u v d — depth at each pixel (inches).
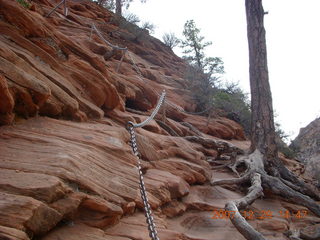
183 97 602.9
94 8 734.5
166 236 155.8
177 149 289.4
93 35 480.7
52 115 178.5
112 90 239.8
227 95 716.0
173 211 204.7
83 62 224.7
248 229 194.4
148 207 101.0
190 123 528.7
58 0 605.9
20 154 120.7
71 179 116.2
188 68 746.8
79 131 172.2
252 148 406.9
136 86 372.8
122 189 144.4
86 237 111.3
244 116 721.0
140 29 768.9
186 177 254.4
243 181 330.0
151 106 395.5
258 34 438.9
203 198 259.6
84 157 138.3
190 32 1015.0
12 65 142.4
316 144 866.8
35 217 92.3
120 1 856.9
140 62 627.8
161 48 862.5
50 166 116.3
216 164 407.8
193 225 209.0
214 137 528.1
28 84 148.9
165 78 647.1
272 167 381.4
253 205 290.4
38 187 99.4
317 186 486.0
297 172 549.6
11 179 100.7
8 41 175.3
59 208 105.1
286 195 310.7
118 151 170.2
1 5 182.2
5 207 85.7
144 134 265.1
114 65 440.8
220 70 922.7
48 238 101.0
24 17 191.2
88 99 227.5
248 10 457.1
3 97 131.6
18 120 150.8
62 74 207.2
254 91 423.5
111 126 209.0
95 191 124.9
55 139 145.6
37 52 191.8
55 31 222.4
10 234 79.2
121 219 148.0
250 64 438.9
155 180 206.8
